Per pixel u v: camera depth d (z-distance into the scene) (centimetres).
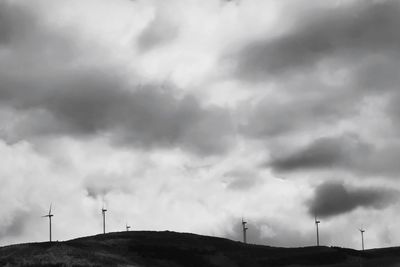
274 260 15200
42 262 10856
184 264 13538
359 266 15012
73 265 10762
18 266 10431
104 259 11856
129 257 12862
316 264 15162
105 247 13588
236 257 15025
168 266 13112
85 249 12700
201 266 13650
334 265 15125
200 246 15450
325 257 15725
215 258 14550
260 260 15125
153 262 13100
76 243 13325
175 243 15300
